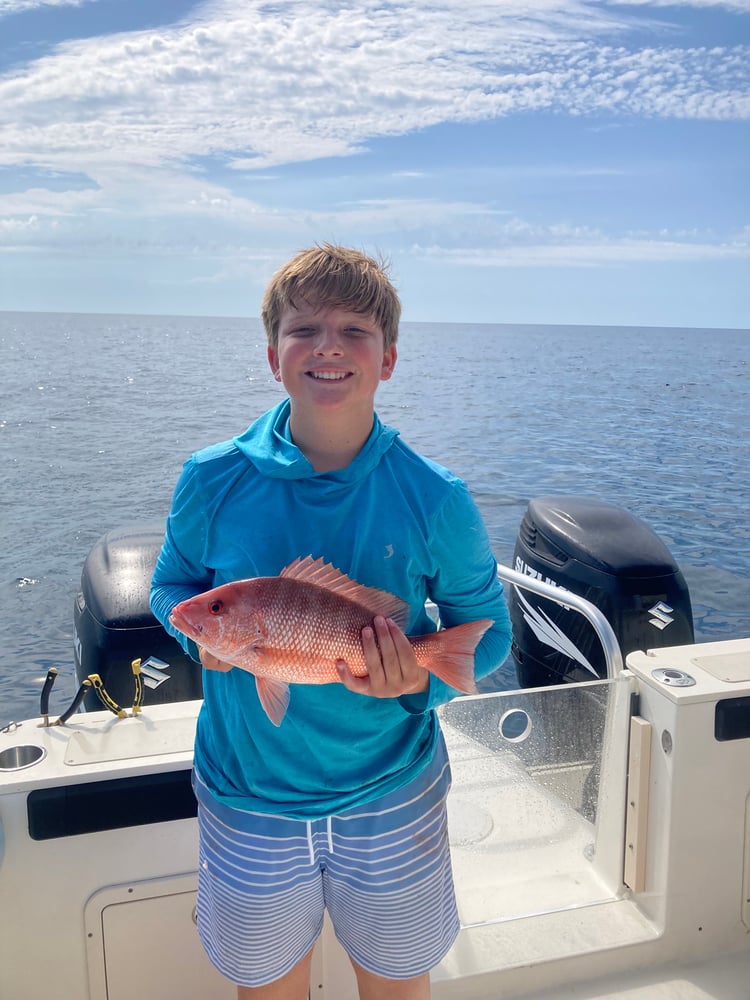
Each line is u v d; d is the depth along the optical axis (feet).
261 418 6.36
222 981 7.49
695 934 8.49
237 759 5.89
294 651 5.40
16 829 6.85
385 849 5.93
